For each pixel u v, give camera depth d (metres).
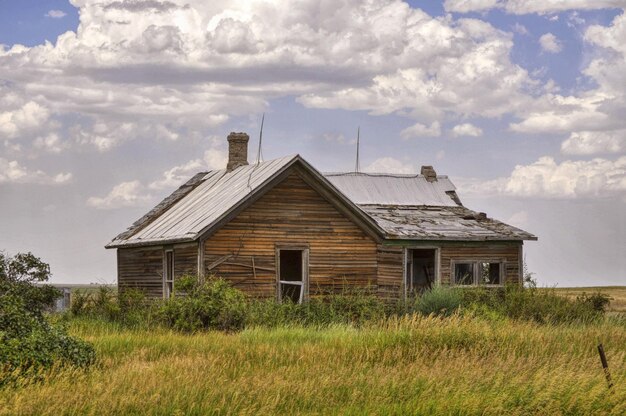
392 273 35.97
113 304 32.56
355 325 31.06
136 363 18.41
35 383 15.76
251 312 28.80
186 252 33.41
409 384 16.06
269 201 33.38
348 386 15.91
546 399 15.20
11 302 18.02
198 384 15.18
